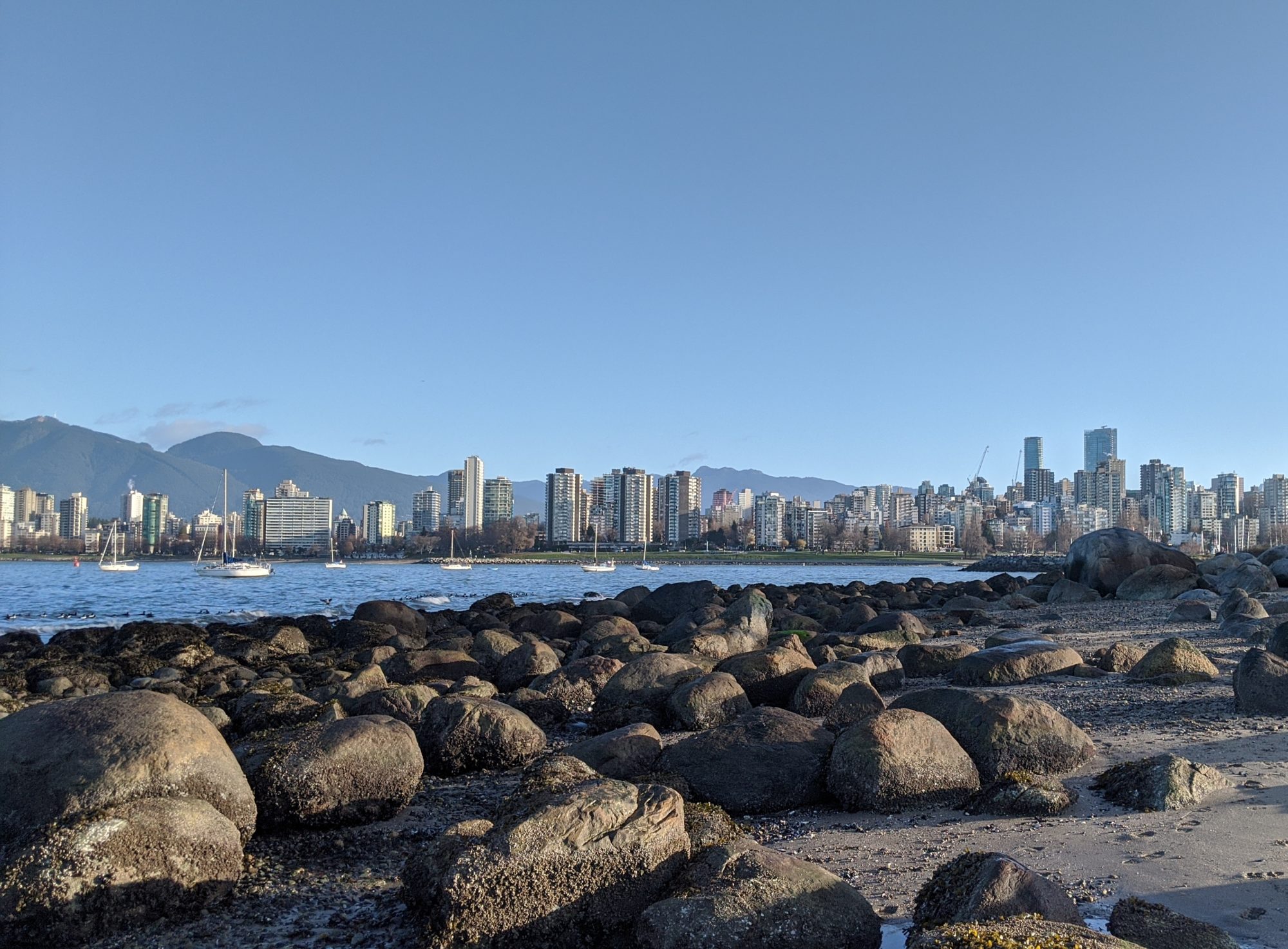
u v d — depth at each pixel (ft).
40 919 28.22
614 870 27.48
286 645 104.68
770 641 93.40
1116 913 25.02
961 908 24.53
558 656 80.74
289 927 29.73
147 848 29.78
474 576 440.86
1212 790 37.47
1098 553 152.25
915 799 38.60
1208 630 97.35
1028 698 44.57
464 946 26.25
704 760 41.47
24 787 31.30
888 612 102.99
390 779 40.06
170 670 85.87
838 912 25.76
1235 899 27.63
